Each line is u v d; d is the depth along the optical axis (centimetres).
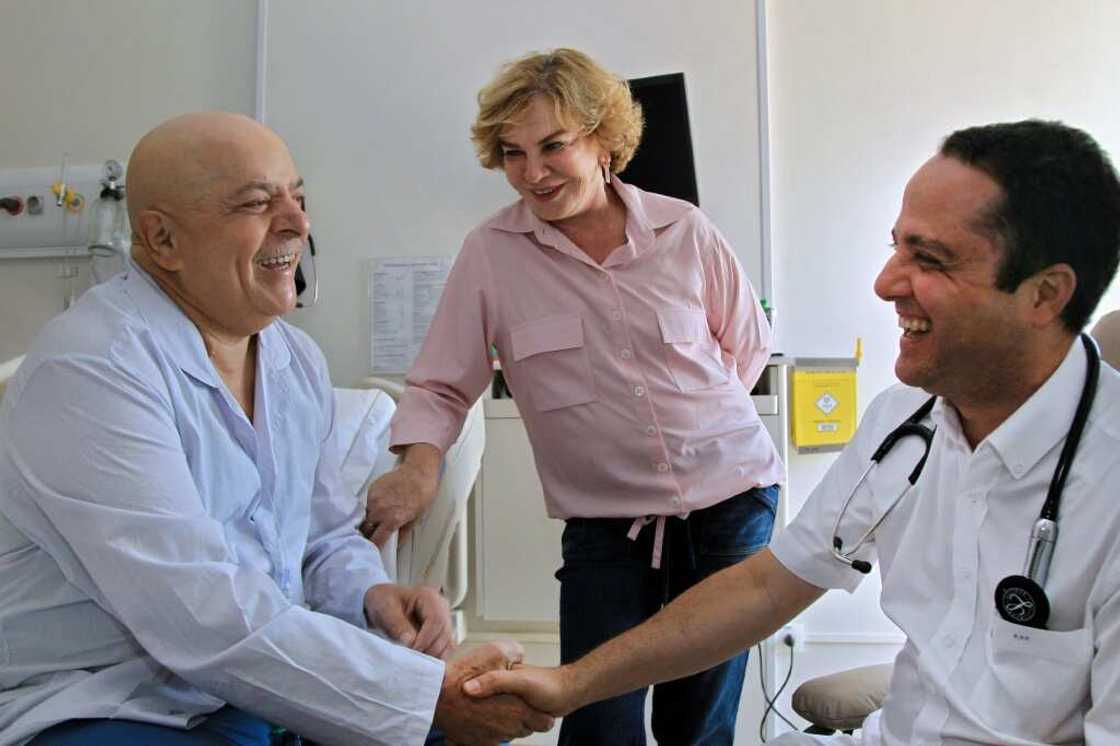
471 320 173
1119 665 83
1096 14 278
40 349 116
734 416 172
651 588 166
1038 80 279
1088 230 86
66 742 106
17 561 116
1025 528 93
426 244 286
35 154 301
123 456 110
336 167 289
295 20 290
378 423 181
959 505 98
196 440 121
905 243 91
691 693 166
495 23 284
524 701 121
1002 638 90
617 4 280
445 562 189
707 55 278
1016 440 92
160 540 109
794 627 278
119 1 299
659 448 164
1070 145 87
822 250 282
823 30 283
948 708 94
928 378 94
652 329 166
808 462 278
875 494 112
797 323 283
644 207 172
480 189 285
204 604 109
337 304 288
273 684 110
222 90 295
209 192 119
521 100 156
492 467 249
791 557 120
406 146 287
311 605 142
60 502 108
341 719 112
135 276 128
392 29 288
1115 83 277
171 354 121
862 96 282
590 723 154
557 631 250
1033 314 89
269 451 133
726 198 278
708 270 175
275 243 125
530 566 247
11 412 114
